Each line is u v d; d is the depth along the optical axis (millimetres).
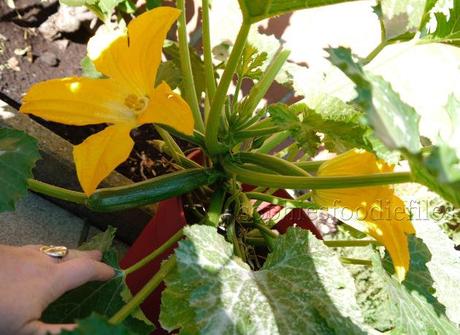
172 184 379
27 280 311
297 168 379
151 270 404
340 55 247
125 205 371
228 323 290
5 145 336
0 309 292
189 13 642
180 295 307
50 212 565
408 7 405
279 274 334
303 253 345
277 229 453
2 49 579
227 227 415
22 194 326
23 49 590
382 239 338
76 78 312
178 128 286
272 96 644
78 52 620
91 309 366
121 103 329
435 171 192
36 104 306
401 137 232
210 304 294
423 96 558
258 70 413
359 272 535
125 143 314
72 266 331
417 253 402
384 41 395
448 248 454
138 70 325
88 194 309
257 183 368
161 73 450
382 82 250
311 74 386
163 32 298
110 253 385
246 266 338
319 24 585
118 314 326
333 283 331
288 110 341
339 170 358
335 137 337
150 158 586
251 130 382
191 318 306
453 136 313
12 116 531
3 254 316
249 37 481
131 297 373
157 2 556
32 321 303
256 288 317
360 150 353
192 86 417
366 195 339
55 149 531
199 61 504
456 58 542
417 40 381
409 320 336
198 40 659
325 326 307
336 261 344
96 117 320
